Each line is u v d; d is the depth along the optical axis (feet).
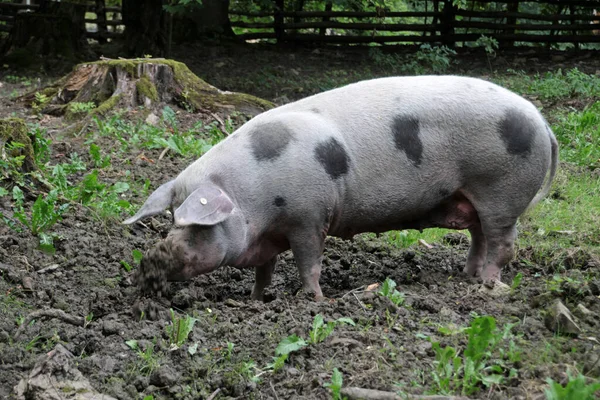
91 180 26.89
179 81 42.06
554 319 18.12
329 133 20.99
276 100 52.95
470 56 70.85
